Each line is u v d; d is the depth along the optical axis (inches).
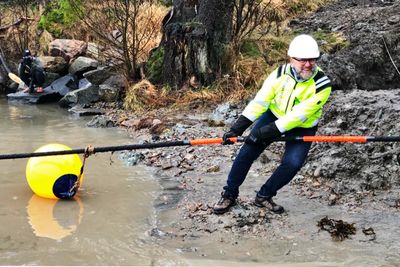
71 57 484.1
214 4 389.7
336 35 412.8
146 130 328.5
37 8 575.2
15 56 542.0
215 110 347.6
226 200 200.8
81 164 222.2
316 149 246.4
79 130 334.0
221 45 395.2
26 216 201.8
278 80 189.2
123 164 265.0
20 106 425.4
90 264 166.4
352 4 536.4
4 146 294.8
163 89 392.2
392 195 213.3
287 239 181.9
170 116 353.1
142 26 467.2
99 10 462.9
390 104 267.9
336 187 219.5
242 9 402.6
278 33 444.1
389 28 404.8
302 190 222.1
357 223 191.9
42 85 459.5
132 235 186.2
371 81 356.8
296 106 185.5
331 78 343.3
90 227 192.7
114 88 411.5
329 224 190.4
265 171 246.5
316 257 169.9
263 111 191.0
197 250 175.5
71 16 526.9
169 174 249.8
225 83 383.9
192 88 390.0
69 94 416.2
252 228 189.9
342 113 269.0
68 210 208.1
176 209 208.4
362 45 375.9
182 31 390.9
